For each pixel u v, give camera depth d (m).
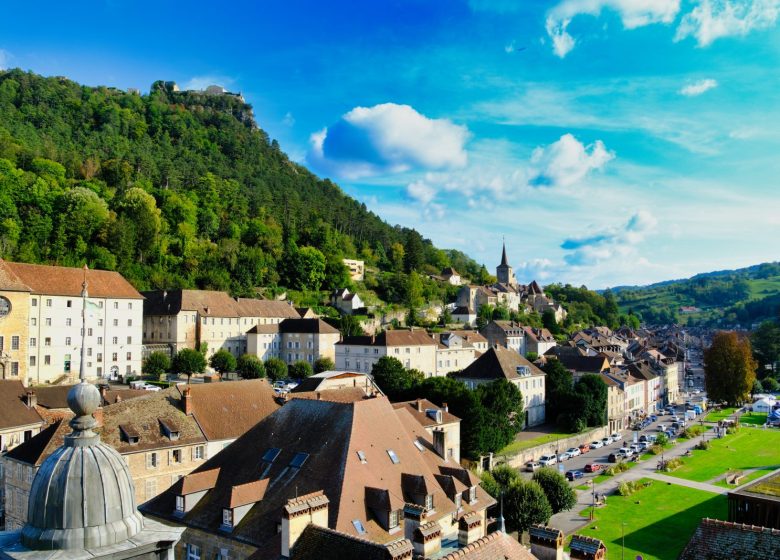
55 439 62.38
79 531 12.45
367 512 39.72
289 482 42.44
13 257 173.62
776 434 139.25
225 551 40.25
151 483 64.12
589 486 98.31
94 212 198.12
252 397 76.12
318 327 187.75
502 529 33.00
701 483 99.38
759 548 30.33
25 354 126.00
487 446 100.56
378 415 47.84
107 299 146.38
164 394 70.75
